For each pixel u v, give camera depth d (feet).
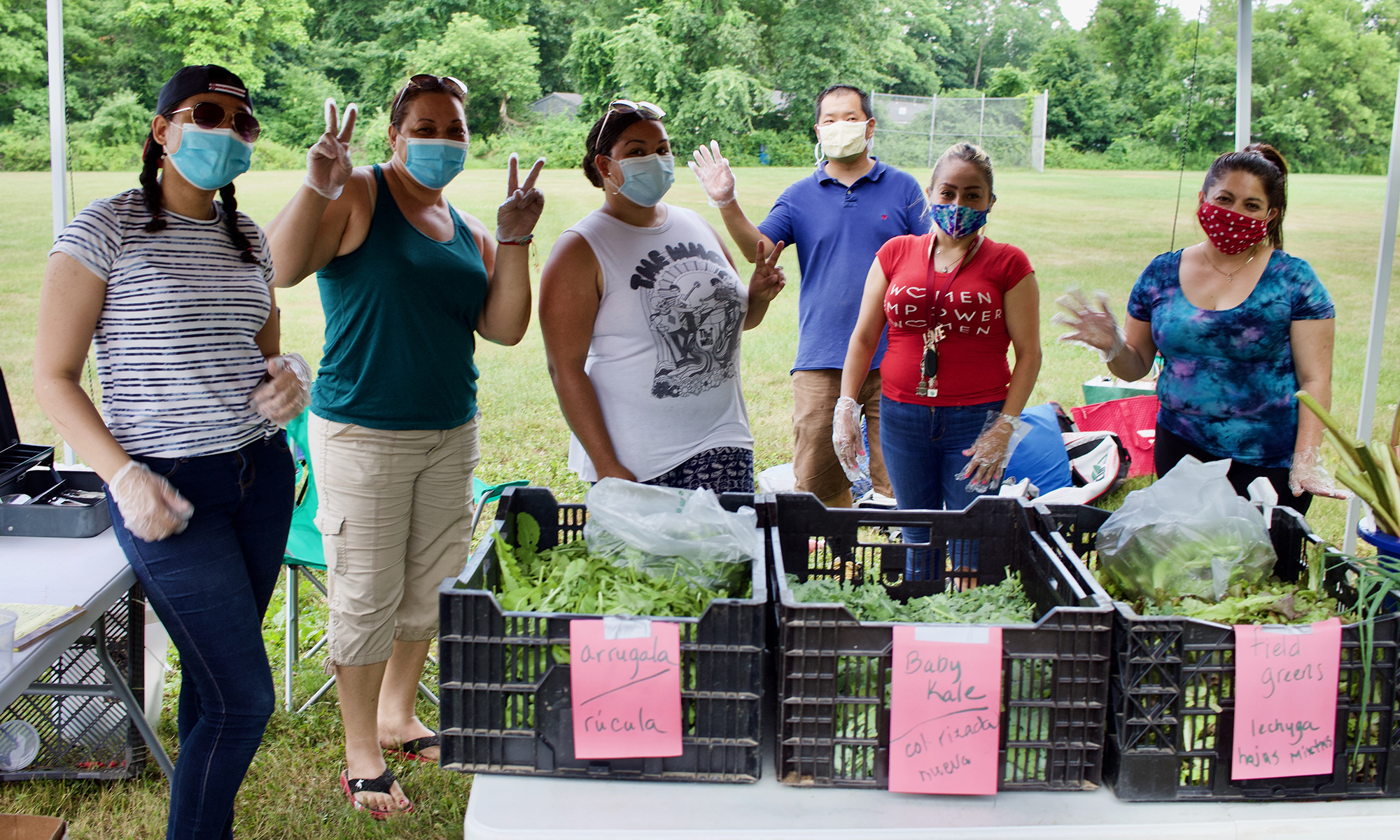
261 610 6.68
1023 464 14.20
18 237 44.73
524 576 5.51
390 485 7.63
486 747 4.79
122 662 8.52
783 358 28.07
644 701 4.64
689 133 78.95
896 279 8.99
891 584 6.28
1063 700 4.61
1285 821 4.47
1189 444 8.45
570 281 7.04
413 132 7.16
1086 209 64.03
